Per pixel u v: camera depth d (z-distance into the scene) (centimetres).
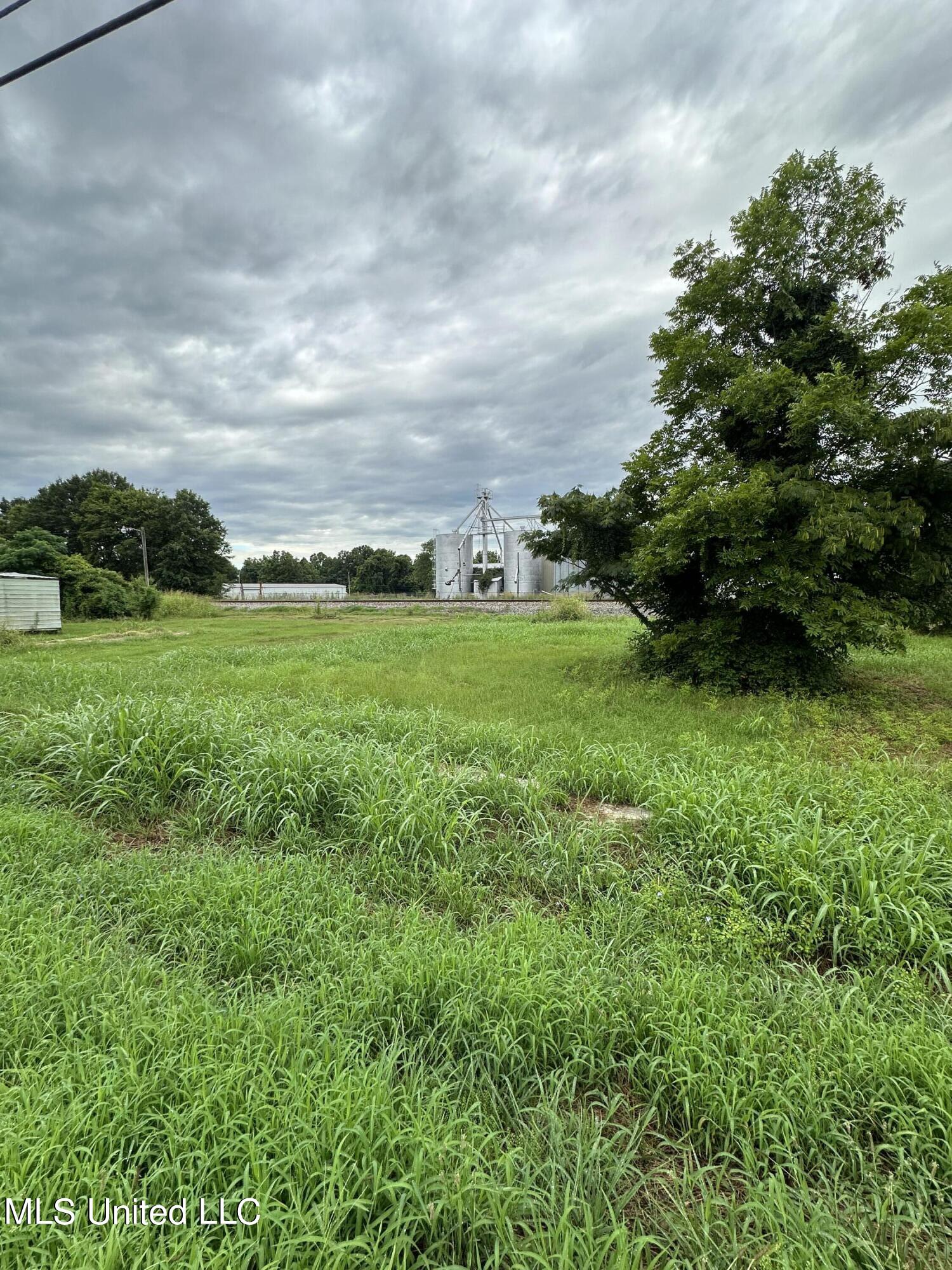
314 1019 222
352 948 270
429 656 1342
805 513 753
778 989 255
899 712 711
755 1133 188
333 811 427
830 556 734
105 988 234
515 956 254
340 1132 167
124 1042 199
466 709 765
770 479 773
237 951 269
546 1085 208
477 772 494
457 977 241
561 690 869
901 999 248
